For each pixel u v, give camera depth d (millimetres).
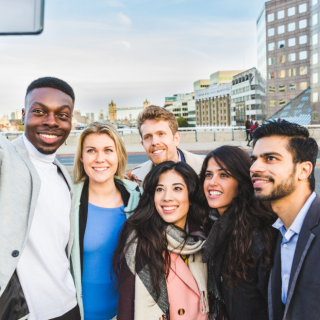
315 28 55625
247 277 1533
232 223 1635
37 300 1471
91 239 1842
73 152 13258
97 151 1875
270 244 1480
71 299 1610
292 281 1245
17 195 1398
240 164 1604
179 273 1646
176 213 1677
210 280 1764
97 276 1829
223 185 1638
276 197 1341
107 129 1865
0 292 1256
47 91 1532
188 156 2861
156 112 2451
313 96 57344
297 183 1326
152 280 1552
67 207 1713
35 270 1477
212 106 147375
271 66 75375
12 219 1352
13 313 1345
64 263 1623
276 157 1318
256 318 1544
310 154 1319
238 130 18203
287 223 1393
